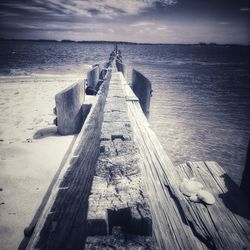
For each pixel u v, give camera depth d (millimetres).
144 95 5574
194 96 16875
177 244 1498
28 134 5406
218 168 2395
